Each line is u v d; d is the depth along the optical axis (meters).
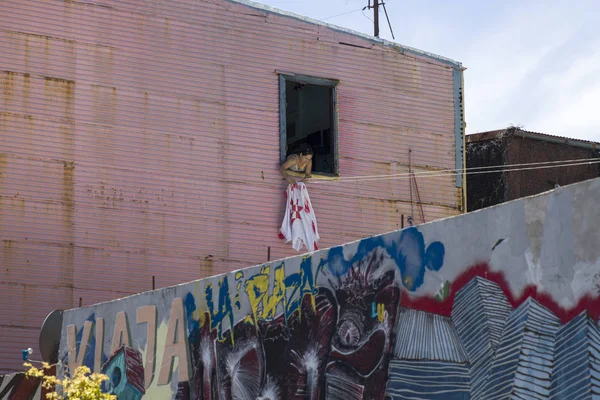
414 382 7.96
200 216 19.45
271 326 9.80
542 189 25.33
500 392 7.16
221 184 19.75
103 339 12.65
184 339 11.15
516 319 7.15
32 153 18.25
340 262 9.00
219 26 20.25
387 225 21.22
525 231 7.19
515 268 7.23
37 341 17.70
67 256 18.22
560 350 6.78
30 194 18.11
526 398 6.95
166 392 11.31
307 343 9.27
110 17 19.28
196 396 10.83
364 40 21.70
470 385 7.43
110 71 19.12
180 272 19.09
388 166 21.47
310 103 22.06
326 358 9.00
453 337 7.66
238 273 10.42
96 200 18.61
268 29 20.70
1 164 17.98
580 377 6.60
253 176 20.06
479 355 7.40
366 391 8.45
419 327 8.00
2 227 17.81
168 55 19.67
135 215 18.89
